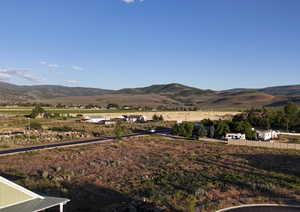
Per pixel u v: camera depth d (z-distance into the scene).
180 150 55.62
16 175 33.91
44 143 61.22
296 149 59.09
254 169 39.19
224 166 41.06
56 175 34.03
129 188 29.30
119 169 38.31
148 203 24.28
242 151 55.44
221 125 77.25
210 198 26.39
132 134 81.06
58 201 18.23
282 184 31.38
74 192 27.42
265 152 54.56
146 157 47.22
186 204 24.22
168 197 26.11
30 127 85.31
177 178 33.41
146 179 32.91
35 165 40.03
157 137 75.19
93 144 60.72
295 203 25.28
